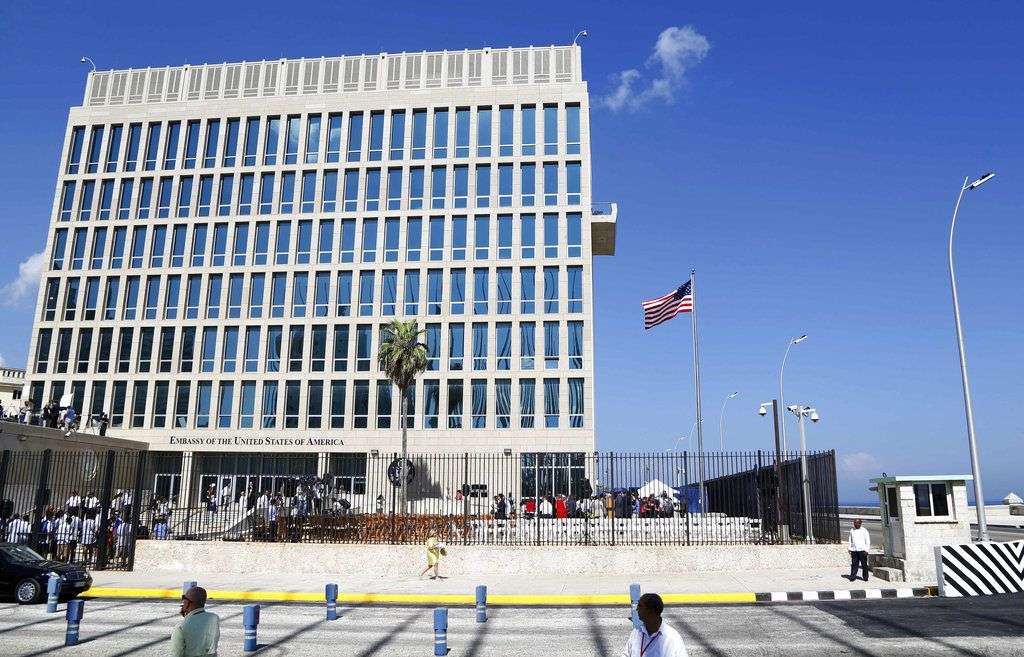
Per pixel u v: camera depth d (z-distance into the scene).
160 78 56.78
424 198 53.03
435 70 55.56
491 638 12.85
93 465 26.33
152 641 12.52
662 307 37.38
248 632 11.74
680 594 17.12
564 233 51.72
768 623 14.00
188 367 51.62
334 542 22.98
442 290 51.41
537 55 55.25
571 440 48.38
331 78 56.00
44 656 11.33
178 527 26.53
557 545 21.89
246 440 49.72
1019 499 52.44
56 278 53.66
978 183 22.62
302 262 52.88
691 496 35.72
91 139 56.16
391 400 50.16
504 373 49.81
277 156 54.59
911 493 19.12
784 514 24.98
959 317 22.41
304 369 50.81
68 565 17.95
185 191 54.69
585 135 53.38
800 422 32.03
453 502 33.81
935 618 14.07
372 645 12.27
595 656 11.33
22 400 42.75
